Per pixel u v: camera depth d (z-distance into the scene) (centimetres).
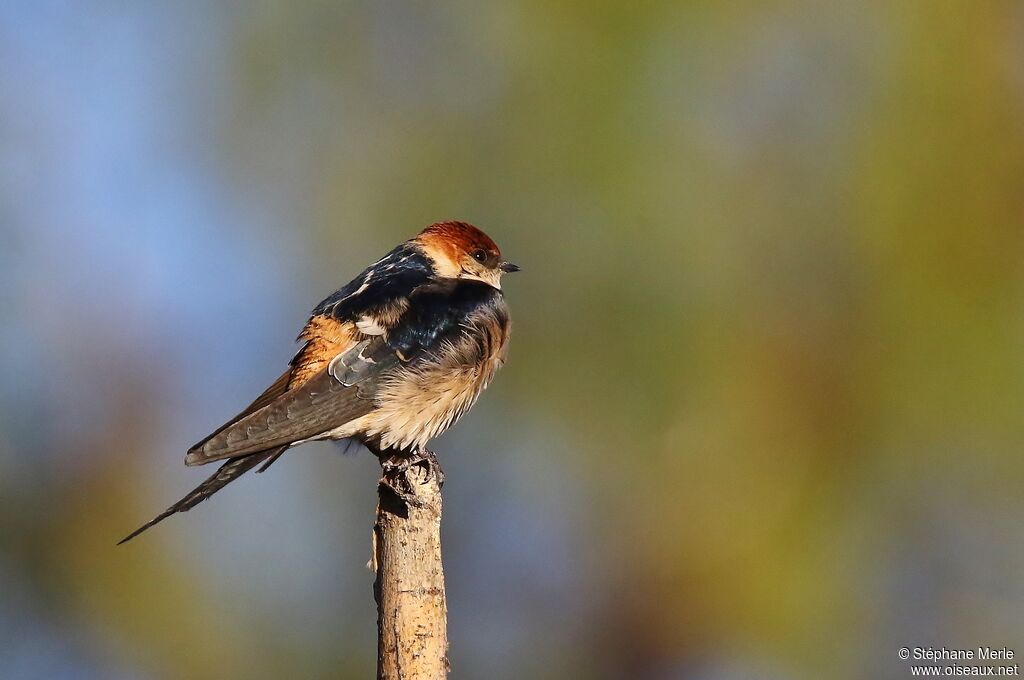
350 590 1427
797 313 1465
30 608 1377
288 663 1402
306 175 1561
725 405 1436
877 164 1509
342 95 1570
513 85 1522
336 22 1579
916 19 1540
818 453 1433
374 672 1405
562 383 1438
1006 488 1439
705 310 1448
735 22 1530
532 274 1460
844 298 1476
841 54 1554
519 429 1441
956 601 1416
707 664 1407
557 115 1495
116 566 1391
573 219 1472
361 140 1554
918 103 1530
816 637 1394
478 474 1435
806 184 1514
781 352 1453
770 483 1419
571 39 1511
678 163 1484
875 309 1473
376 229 1520
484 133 1523
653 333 1441
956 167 1509
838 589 1409
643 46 1503
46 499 1398
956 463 1448
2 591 1374
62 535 1391
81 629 1383
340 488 1445
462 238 1143
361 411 1000
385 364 1020
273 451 969
